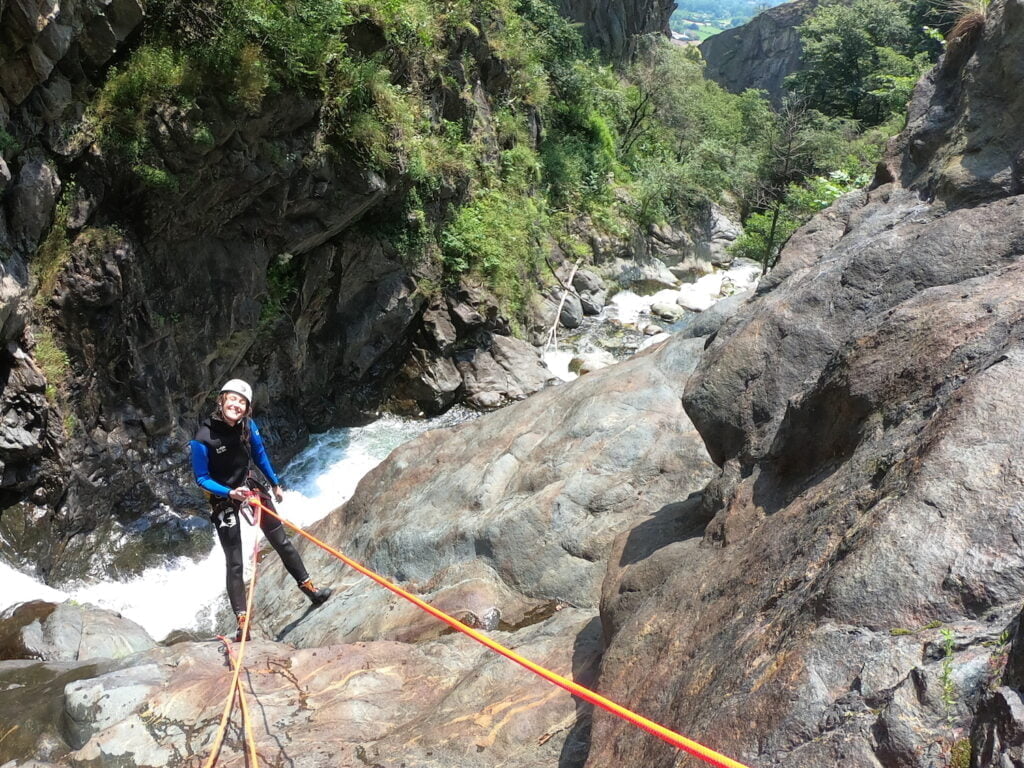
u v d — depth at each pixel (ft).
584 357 57.67
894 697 5.98
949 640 6.18
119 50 29.37
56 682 15.98
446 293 49.37
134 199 30.19
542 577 19.80
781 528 9.84
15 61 24.99
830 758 6.01
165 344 33.09
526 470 23.07
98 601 29.14
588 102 87.81
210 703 14.23
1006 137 13.64
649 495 20.65
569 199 76.23
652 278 79.56
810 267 16.11
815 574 8.14
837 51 129.70
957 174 13.87
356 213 39.24
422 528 23.02
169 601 30.30
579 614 17.65
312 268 40.47
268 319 38.70
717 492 14.08
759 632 8.13
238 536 17.25
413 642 18.78
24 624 23.62
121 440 31.42
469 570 20.83
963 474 7.23
